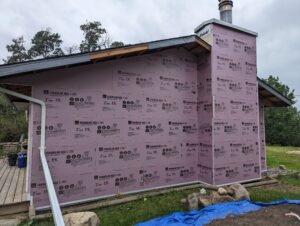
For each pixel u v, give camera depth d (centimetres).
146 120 514
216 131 553
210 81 559
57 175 412
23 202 367
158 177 521
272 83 2834
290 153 1421
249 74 621
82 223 274
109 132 468
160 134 531
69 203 419
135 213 388
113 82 479
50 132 410
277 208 388
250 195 478
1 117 1415
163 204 431
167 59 553
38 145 400
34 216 352
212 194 430
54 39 2933
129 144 489
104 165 459
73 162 428
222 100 567
